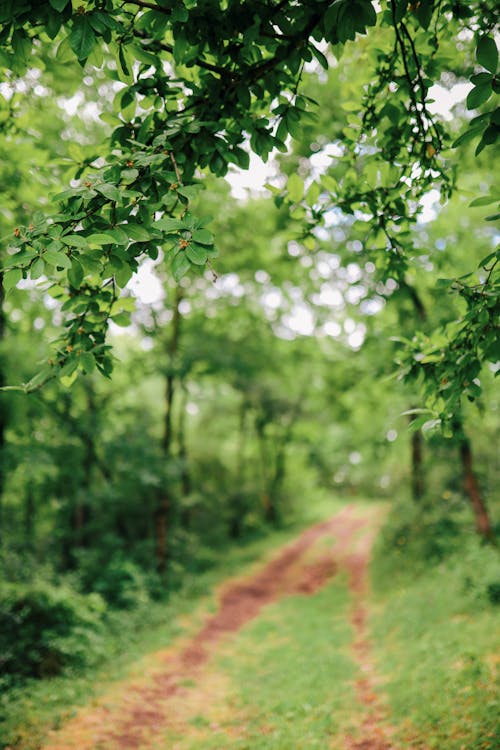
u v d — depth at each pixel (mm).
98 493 15219
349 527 30781
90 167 3918
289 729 6484
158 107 3576
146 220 3014
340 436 27219
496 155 7180
